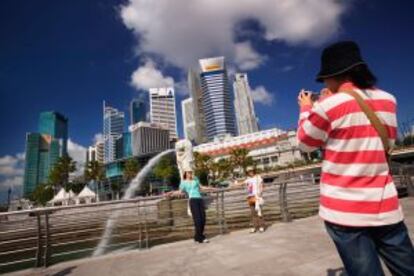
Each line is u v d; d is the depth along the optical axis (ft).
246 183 25.09
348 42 5.27
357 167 4.71
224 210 25.04
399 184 42.86
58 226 20.11
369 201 4.61
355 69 5.08
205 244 20.72
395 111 5.19
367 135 4.72
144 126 564.30
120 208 21.25
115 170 336.90
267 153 348.18
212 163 272.10
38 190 312.71
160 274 14.87
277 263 14.53
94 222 21.57
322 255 15.06
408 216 23.89
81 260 19.13
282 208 27.48
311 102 5.68
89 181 273.54
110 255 19.77
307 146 5.31
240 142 376.07
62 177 262.47
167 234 29.43
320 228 22.45
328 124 4.91
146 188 302.66
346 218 4.68
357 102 4.80
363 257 4.59
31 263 28.63
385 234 4.75
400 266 4.72
